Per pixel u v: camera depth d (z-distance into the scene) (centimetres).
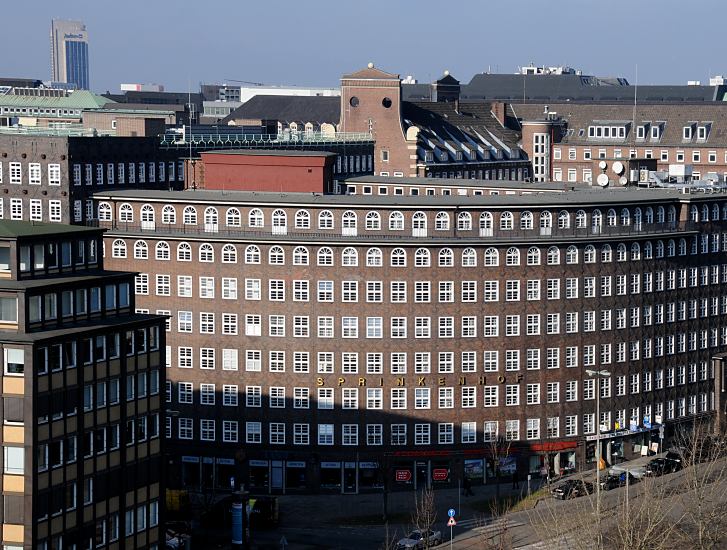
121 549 15762
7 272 15225
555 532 17812
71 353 14975
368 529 19425
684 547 17375
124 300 16175
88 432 15250
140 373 15938
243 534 18425
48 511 14775
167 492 19562
